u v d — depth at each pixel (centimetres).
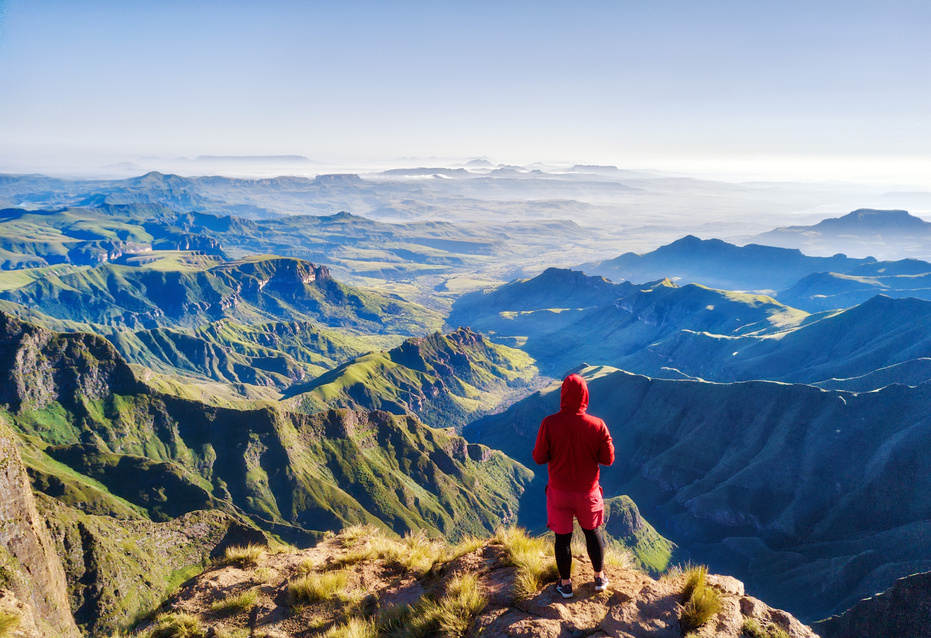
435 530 18112
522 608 730
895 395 17862
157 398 19512
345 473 18475
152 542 7881
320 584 1008
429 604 810
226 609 1020
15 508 1461
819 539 15662
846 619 6588
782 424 19338
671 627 677
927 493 15012
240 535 8481
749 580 14988
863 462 16925
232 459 17525
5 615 868
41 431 18038
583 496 742
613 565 855
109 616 6581
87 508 12150
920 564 12150
